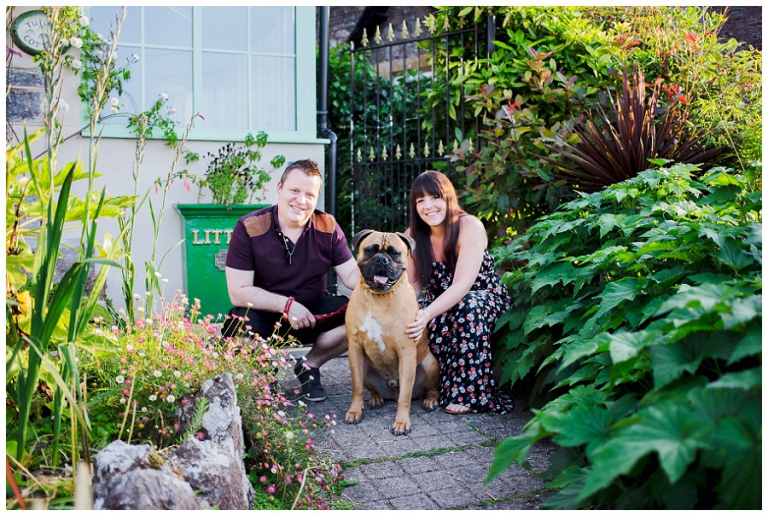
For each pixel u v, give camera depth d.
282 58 4.86
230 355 2.38
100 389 2.11
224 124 4.73
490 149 4.40
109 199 2.22
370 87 6.92
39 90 4.02
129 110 4.40
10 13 3.88
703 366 1.59
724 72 4.50
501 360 3.16
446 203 3.18
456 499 2.14
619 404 1.61
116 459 1.57
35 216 2.07
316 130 5.36
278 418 2.29
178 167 4.45
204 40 4.64
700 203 2.85
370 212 6.39
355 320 2.96
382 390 3.25
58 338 1.99
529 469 2.37
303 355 4.08
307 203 3.15
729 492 1.18
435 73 5.37
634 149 3.87
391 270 2.73
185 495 1.55
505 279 3.40
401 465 2.45
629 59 4.74
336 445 2.67
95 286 1.93
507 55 4.75
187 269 4.28
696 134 4.14
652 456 1.62
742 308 1.31
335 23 9.09
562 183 4.12
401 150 6.62
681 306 1.35
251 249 3.21
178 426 2.02
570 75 4.77
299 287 3.32
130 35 4.41
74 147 4.14
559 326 3.05
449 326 3.18
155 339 2.33
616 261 2.65
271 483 2.21
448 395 3.15
